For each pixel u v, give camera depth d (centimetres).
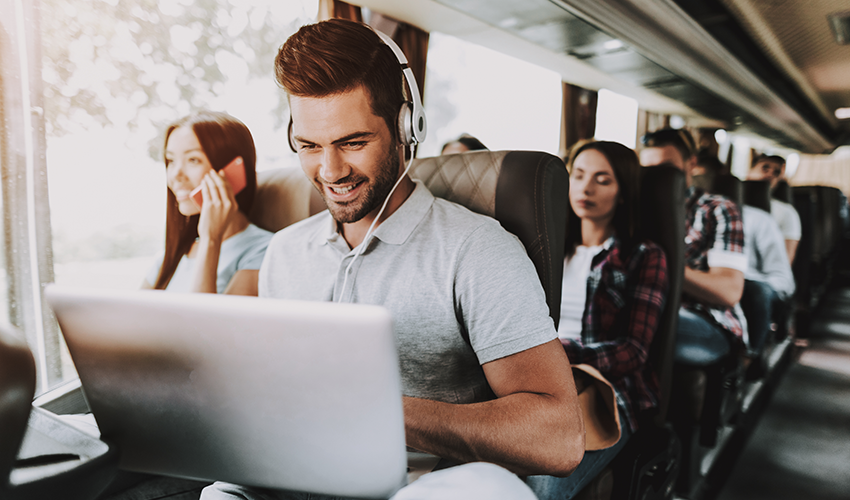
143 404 54
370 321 42
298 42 74
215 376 49
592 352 134
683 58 385
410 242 83
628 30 313
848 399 260
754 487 178
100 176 138
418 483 49
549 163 94
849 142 1017
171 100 155
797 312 347
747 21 405
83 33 132
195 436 54
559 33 309
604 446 103
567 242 157
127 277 146
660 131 207
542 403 65
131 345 51
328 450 49
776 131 747
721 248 185
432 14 278
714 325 177
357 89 73
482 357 75
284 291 94
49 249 128
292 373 46
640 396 129
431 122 320
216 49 169
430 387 82
